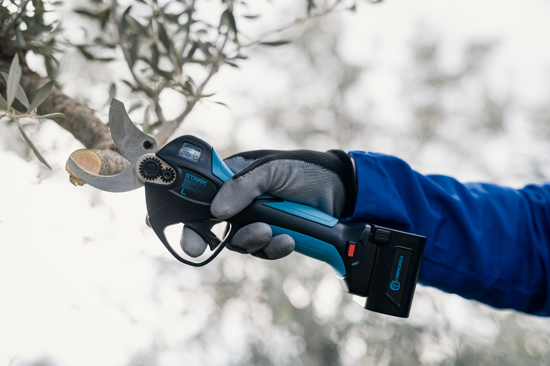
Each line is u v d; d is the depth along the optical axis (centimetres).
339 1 162
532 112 511
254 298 662
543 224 135
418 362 538
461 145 697
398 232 111
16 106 126
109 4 146
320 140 716
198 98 133
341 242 108
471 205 129
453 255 123
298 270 642
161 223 99
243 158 118
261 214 103
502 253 128
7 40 122
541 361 490
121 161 106
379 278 111
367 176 116
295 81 722
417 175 124
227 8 139
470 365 518
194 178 99
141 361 584
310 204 110
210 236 103
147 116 127
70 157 94
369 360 562
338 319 636
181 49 142
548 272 130
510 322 514
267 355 629
